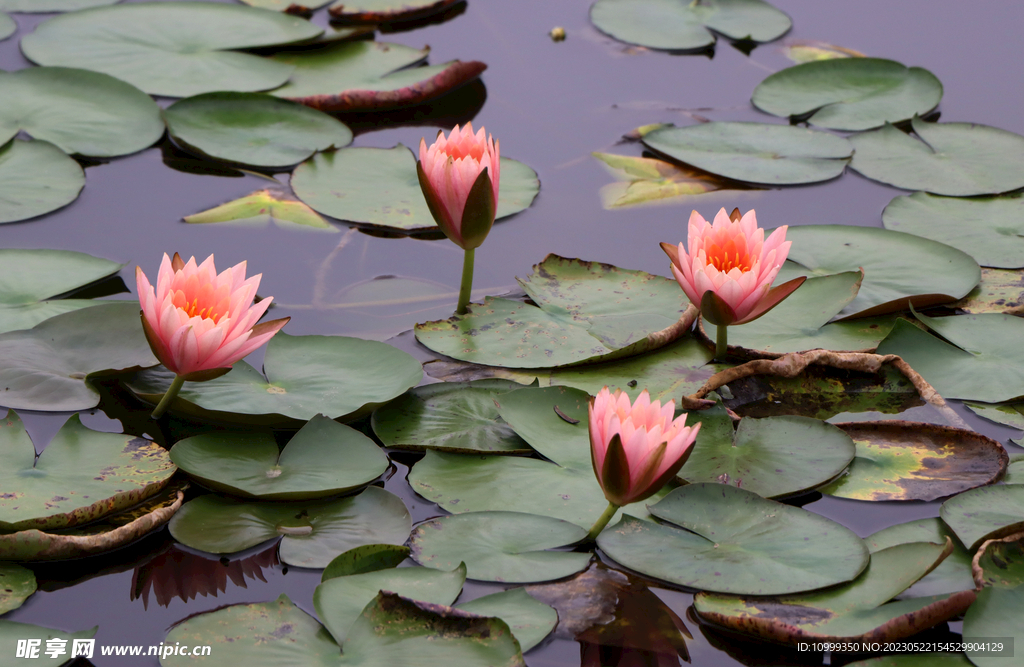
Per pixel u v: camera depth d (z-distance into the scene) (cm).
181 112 466
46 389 431
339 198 457
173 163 461
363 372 436
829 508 427
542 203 459
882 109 476
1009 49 489
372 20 492
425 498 427
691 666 418
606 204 459
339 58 482
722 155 467
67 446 427
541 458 431
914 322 444
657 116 475
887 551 422
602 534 424
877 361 437
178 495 426
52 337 435
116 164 461
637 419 423
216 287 429
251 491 425
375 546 421
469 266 443
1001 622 418
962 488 428
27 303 439
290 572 422
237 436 430
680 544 423
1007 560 422
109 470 426
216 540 423
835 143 469
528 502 427
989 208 457
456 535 424
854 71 482
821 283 446
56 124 463
